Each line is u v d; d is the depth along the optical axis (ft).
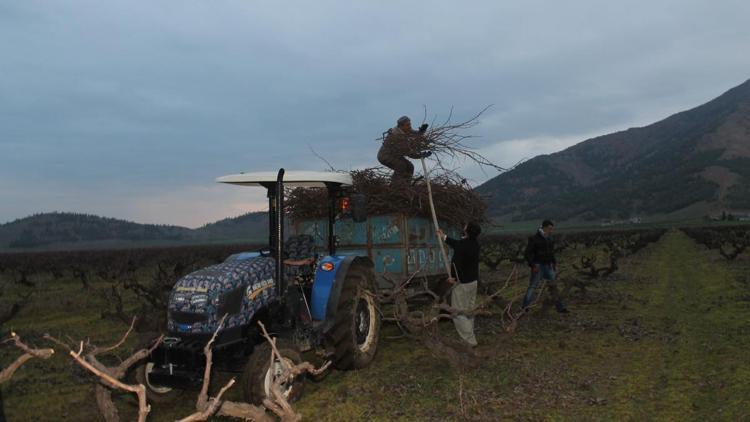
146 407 8.87
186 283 18.29
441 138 28.89
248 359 18.19
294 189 29.37
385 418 17.33
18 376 24.38
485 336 29.58
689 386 19.88
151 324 19.56
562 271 64.54
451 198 30.09
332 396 19.77
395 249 27.32
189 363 17.30
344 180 22.15
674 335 28.50
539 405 18.17
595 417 16.97
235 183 21.52
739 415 16.63
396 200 27.12
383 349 27.27
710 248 101.04
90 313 44.83
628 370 22.27
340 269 21.86
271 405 10.76
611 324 32.04
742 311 34.76
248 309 18.74
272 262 20.36
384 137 30.25
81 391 21.98
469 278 26.22
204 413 9.86
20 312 46.01
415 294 24.81
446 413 17.63
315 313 21.35
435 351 22.30
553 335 29.32
